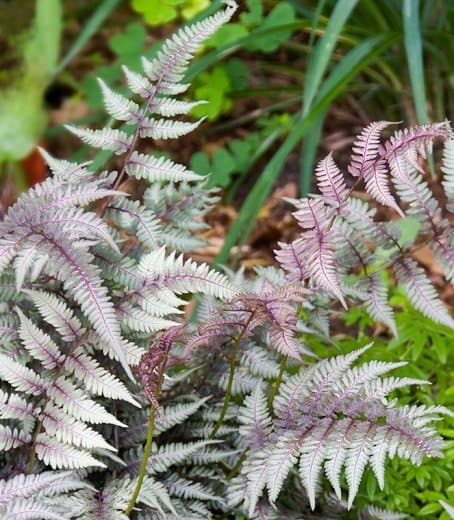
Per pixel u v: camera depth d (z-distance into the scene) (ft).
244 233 6.52
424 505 5.30
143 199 5.60
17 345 4.93
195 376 5.19
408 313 5.68
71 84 7.75
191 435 5.11
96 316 4.68
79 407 4.75
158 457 4.93
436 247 5.00
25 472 4.88
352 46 7.16
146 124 5.08
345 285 5.10
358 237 5.05
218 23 5.08
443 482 5.29
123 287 4.99
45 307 4.78
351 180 7.11
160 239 5.23
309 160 6.65
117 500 4.81
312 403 4.84
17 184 6.57
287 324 4.67
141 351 4.80
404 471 5.26
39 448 4.75
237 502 4.88
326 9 7.00
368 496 5.17
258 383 4.97
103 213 5.12
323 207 4.81
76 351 4.80
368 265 5.12
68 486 4.73
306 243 4.77
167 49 5.08
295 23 6.51
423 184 4.98
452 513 4.67
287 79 7.98
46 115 7.00
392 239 5.02
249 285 5.32
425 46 6.73
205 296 5.26
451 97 7.21
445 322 4.98
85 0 8.19
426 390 5.49
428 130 4.74
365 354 5.55
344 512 5.13
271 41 6.93
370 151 4.79
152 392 4.58
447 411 4.77
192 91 6.98
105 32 8.32
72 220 4.74
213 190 5.41
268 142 6.90
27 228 4.73
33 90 6.76
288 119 6.97
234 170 7.15
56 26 6.89
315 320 5.20
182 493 4.95
